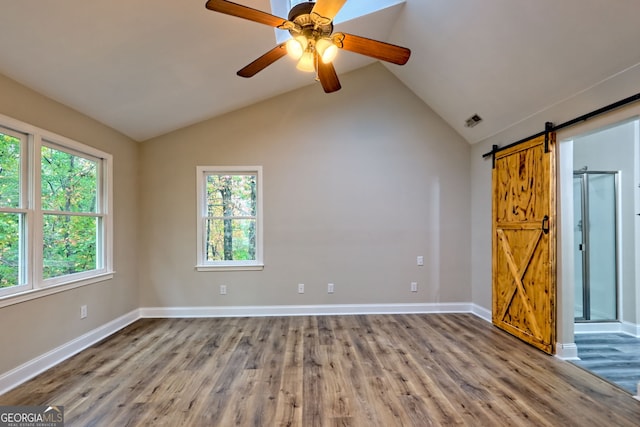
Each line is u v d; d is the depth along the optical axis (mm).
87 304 3143
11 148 2406
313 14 1762
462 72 3359
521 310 3275
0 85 2258
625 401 2137
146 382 2400
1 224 2322
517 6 2375
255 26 2664
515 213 3383
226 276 4156
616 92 2291
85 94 2816
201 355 2900
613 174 3611
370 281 4246
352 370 2590
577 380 2420
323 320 3953
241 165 4168
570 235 2848
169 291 4129
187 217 4145
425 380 2422
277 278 4188
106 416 1982
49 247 2758
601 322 3570
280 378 2461
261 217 4180
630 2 1888
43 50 2199
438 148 4301
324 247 4215
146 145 4121
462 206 4320
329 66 2111
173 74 2975
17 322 2363
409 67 3893
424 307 4266
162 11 2236
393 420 1936
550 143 2885
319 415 1988
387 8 3146
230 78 3377
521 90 3029
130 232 3926
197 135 4148
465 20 2791
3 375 2252
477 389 2291
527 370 2584
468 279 4312
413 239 4273
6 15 1880
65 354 2830
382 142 4266
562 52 2438
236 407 2076
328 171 4227
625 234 3547
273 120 4195
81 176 3180
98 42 2311
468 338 3318
